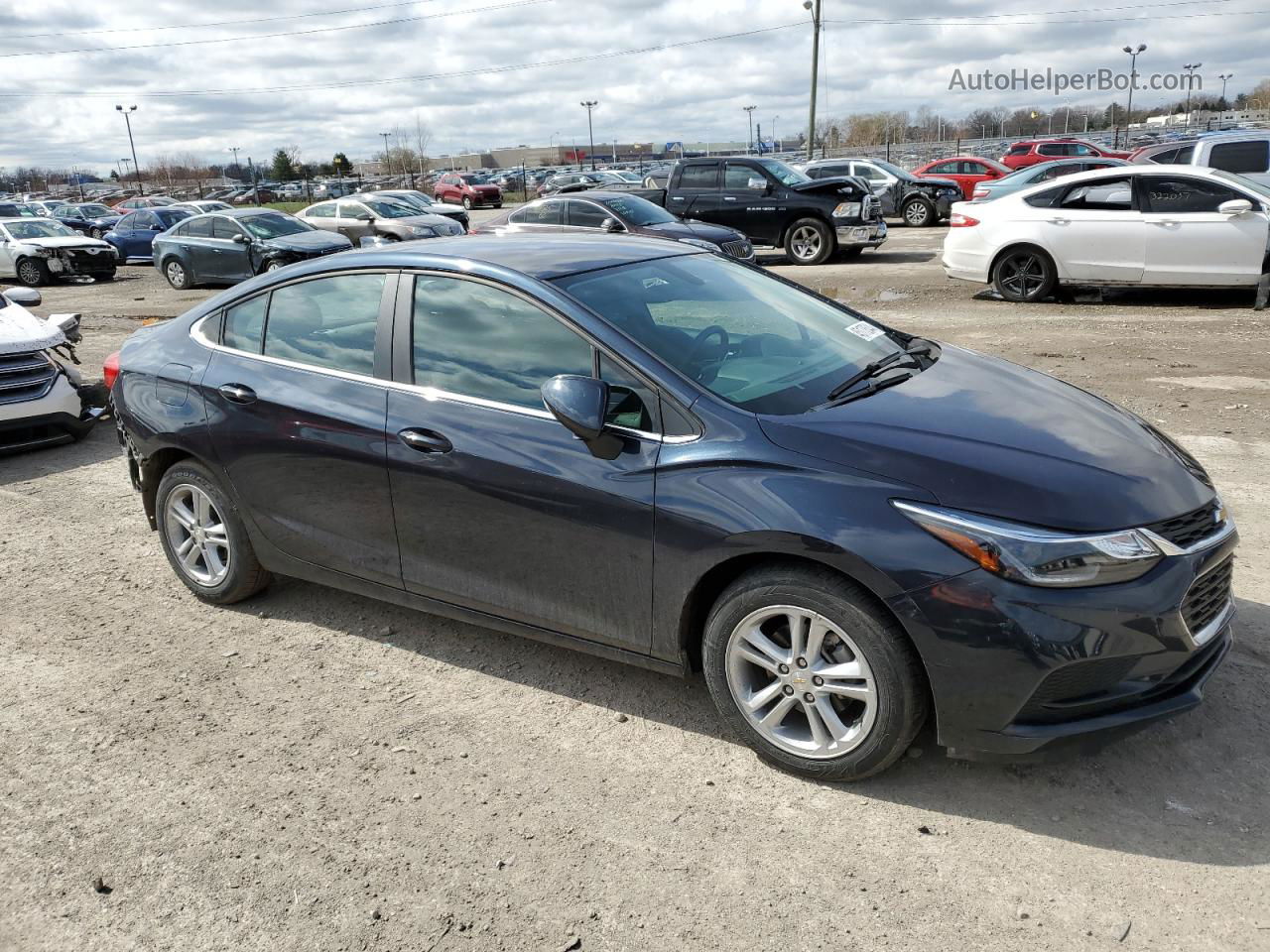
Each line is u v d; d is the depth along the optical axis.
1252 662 3.68
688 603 3.21
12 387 7.16
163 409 4.46
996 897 2.63
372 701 3.78
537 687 3.83
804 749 3.13
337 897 2.76
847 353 3.79
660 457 3.18
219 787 3.27
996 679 2.76
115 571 5.14
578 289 3.58
